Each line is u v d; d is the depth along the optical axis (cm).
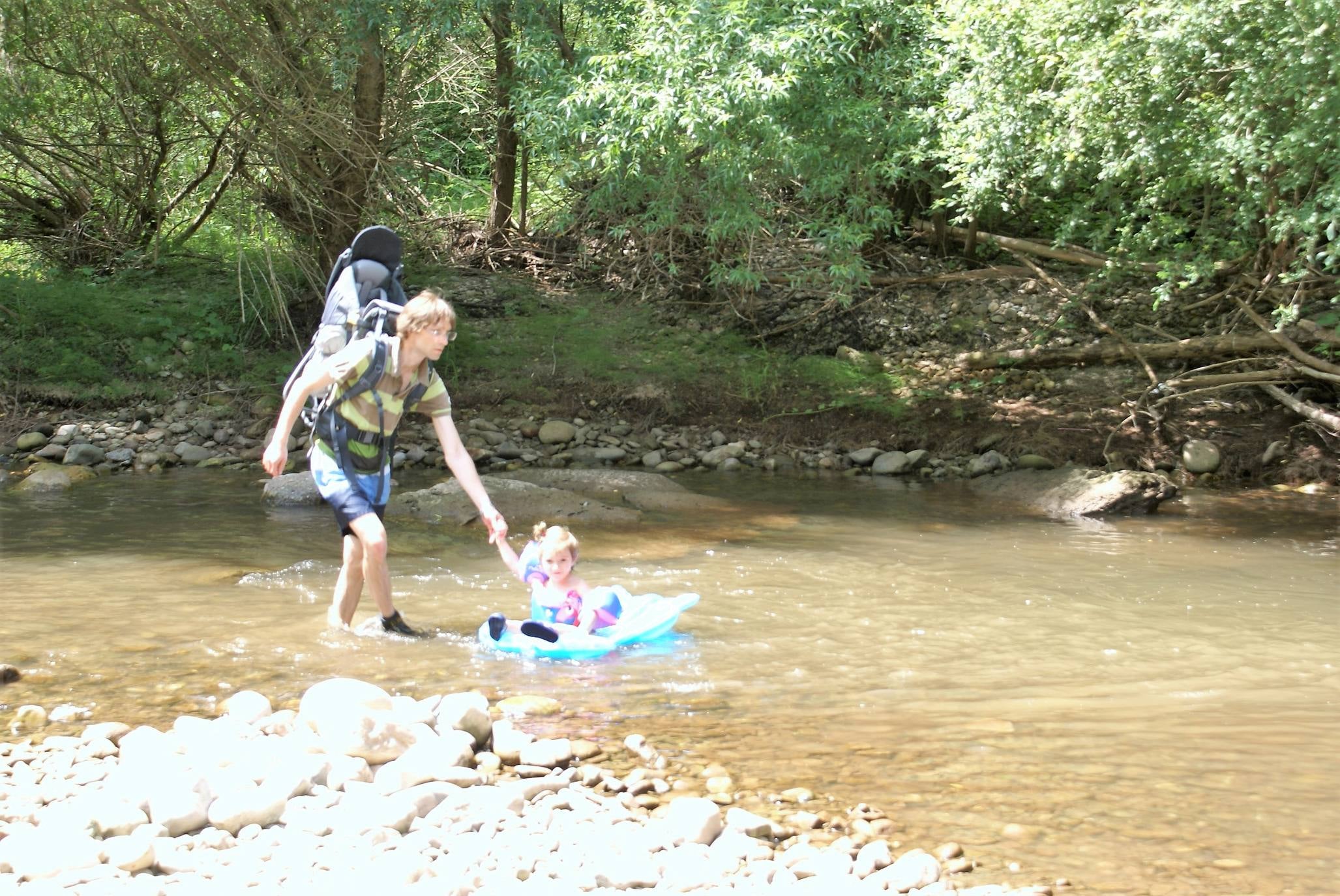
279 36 1195
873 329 1373
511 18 1201
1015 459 1116
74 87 1363
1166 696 478
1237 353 1199
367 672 497
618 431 1201
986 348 1326
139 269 1405
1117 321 1319
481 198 1630
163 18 1212
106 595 612
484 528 830
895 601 638
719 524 858
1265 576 707
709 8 984
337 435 553
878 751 410
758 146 1036
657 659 527
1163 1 821
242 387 1215
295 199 1273
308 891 299
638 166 1041
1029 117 949
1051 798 367
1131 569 724
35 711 431
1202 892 306
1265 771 388
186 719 408
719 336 1366
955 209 1466
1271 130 841
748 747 415
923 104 1110
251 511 859
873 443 1169
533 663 519
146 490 939
